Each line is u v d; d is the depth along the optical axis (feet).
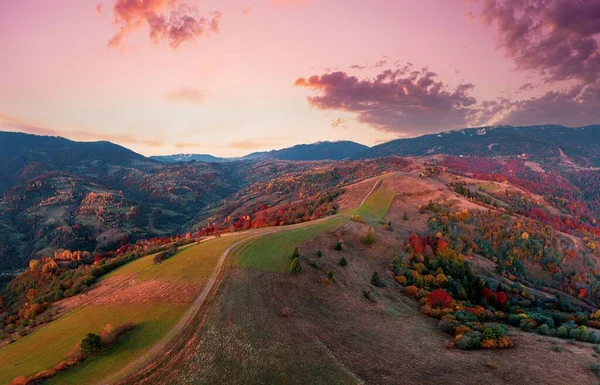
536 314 226.38
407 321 202.39
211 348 147.74
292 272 245.24
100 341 158.92
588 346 166.91
